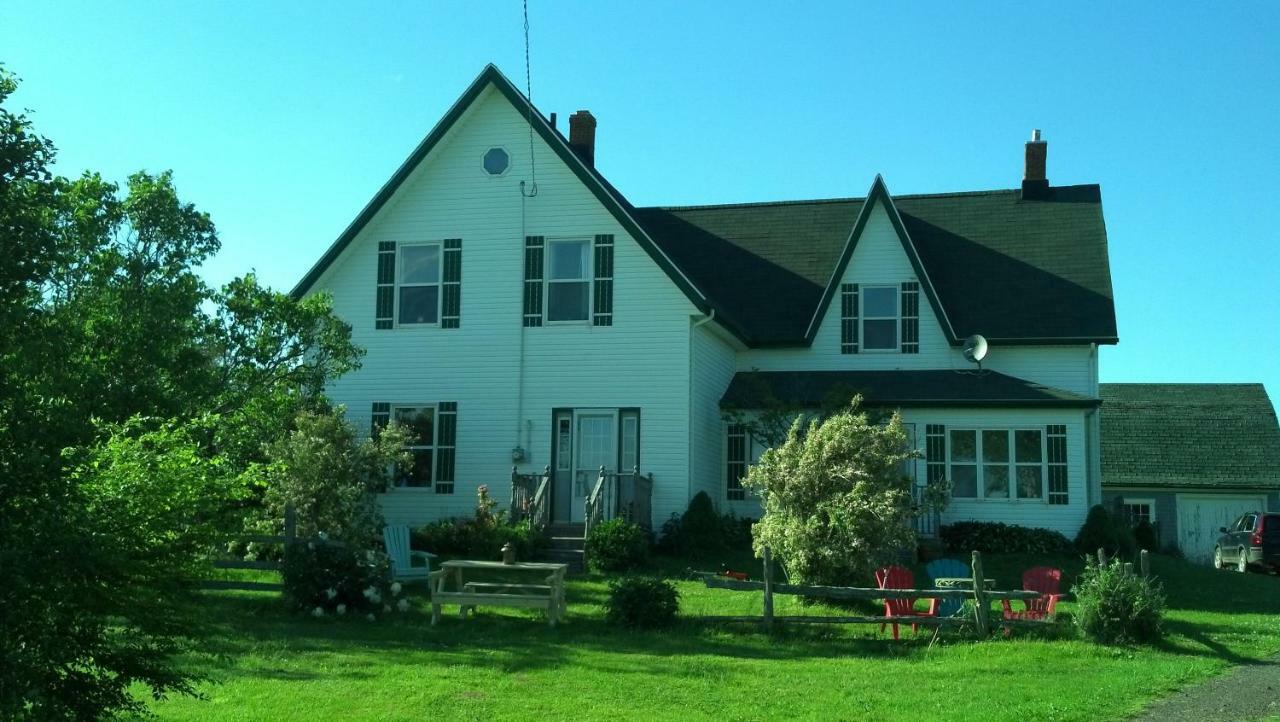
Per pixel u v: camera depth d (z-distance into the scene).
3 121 6.63
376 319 25.41
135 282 18.23
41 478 6.53
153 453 7.72
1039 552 24.12
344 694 10.38
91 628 7.04
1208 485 37.69
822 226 30.80
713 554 23.06
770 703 10.43
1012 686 11.43
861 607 16.36
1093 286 27.41
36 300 8.65
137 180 19.06
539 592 16.66
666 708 10.12
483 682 11.13
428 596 17.55
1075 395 25.12
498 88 25.09
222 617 14.77
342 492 19.34
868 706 10.34
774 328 27.58
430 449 24.86
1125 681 11.65
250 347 20.53
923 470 25.20
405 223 25.47
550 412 24.44
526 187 24.98
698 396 24.56
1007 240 29.45
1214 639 15.22
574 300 24.64
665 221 32.41
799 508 16.91
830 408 24.38
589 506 21.14
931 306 26.84
